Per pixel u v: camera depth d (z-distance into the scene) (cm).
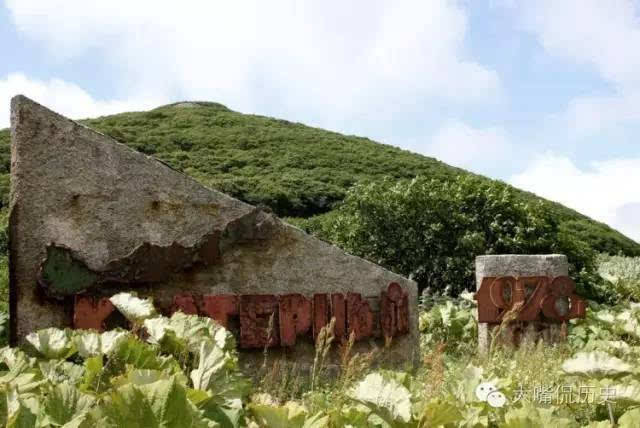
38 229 472
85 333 284
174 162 2973
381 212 1022
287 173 2909
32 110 477
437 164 3362
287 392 483
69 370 253
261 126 3756
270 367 525
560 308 709
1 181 2206
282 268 545
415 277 995
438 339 745
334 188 2711
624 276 1450
